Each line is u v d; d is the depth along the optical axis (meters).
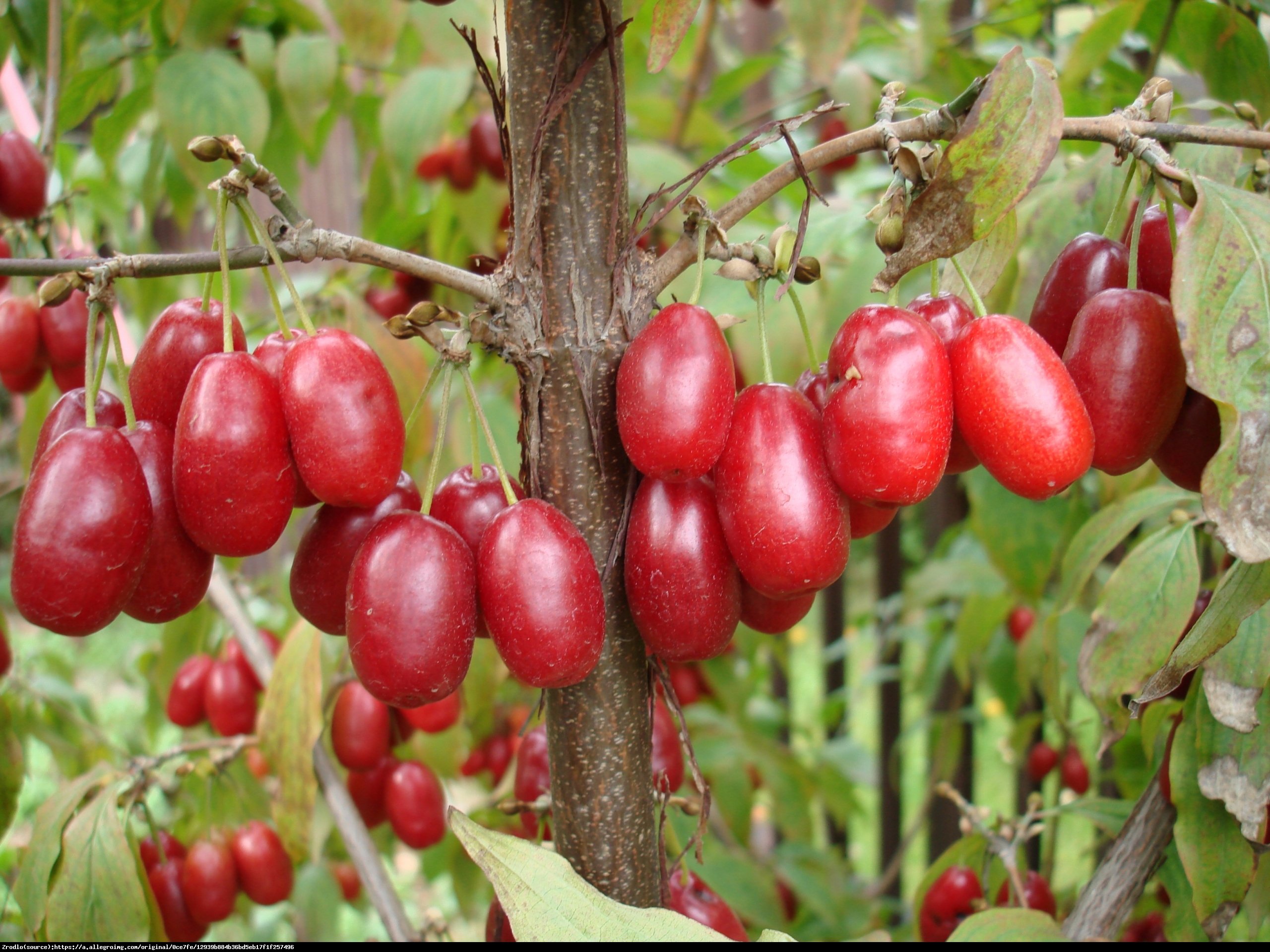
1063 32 0.70
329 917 0.50
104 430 0.24
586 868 0.26
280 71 0.43
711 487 0.25
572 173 0.25
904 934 0.48
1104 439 0.24
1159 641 0.30
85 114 0.48
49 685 0.53
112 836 0.31
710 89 0.60
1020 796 0.61
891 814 0.74
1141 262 0.26
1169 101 0.25
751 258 0.25
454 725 0.43
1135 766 0.44
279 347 0.25
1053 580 0.55
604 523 0.26
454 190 0.50
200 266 0.24
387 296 0.49
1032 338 0.24
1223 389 0.23
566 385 0.25
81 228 0.59
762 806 0.80
